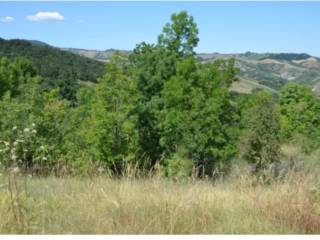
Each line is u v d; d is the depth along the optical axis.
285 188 6.54
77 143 20.03
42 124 19.67
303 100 35.56
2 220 5.25
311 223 5.74
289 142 27.55
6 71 36.53
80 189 6.65
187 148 19.09
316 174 7.19
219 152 18.69
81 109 22.36
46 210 5.65
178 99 20.05
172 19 24.91
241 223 5.69
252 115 18.47
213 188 7.12
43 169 7.90
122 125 19.45
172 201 5.91
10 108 19.61
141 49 24.77
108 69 20.94
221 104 19.67
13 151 6.38
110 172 7.32
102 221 5.40
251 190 6.89
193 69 20.77
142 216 5.50
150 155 21.92
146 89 23.56
